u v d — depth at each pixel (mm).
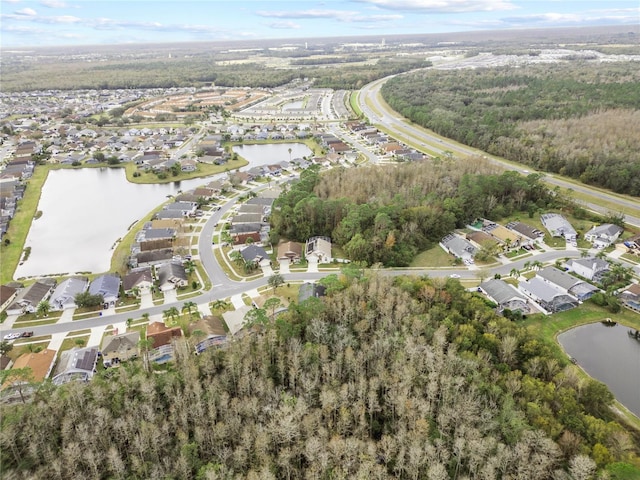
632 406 84812
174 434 74375
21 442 70812
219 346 96000
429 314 96625
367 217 142875
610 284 119188
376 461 68750
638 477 61781
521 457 64062
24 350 100000
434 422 74312
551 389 76750
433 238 146625
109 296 116875
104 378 87125
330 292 107562
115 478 65812
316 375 83312
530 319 108312
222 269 133250
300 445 70000
